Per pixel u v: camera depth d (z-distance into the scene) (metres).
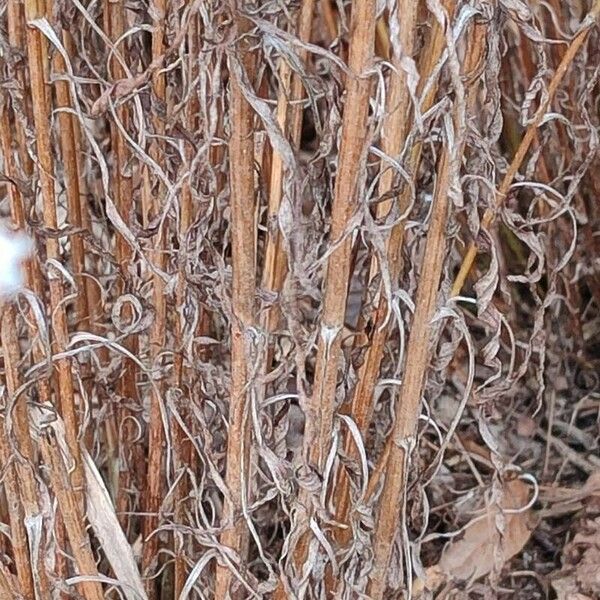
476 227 0.56
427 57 0.54
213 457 0.60
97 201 0.64
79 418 0.65
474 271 0.74
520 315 0.80
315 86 0.55
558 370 0.79
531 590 0.73
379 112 0.52
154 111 0.56
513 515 0.73
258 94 0.56
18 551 0.61
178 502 0.63
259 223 0.60
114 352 0.63
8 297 0.56
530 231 0.62
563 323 0.80
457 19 0.51
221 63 0.54
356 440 0.57
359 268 0.66
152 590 0.67
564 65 0.56
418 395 0.57
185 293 0.58
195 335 0.60
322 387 0.55
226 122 0.57
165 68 0.55
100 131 0.62
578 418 0.81
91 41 0.60
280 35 0.51
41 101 0.54
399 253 0.56
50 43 0.55
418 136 0.53
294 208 0.52
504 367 0.78
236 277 0.54
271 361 0.60
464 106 0.52
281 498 0.60
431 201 0.58
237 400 0.56
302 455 0.57
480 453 0.77
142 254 0.56
